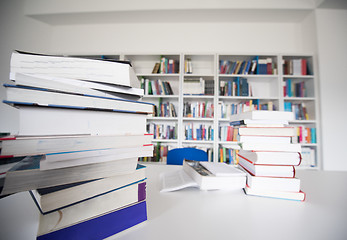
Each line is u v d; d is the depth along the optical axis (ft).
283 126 1.65
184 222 1.16
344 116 7.08
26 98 0.76
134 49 8.59
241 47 8.38
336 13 7.30
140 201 1.13
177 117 7.68
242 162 2.03
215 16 7.95
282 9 7.34
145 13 7.80
